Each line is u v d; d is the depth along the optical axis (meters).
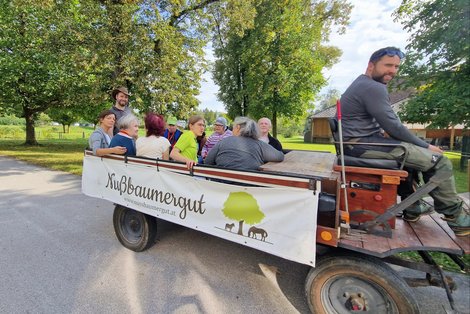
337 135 2.34
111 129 4.05
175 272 2.83
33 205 5.15
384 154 2.06
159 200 2.75
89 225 4.14
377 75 2.18
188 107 11.23
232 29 11.55
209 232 2.37
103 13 8.70
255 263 3.05
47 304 2.29
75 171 8.46
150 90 9.78
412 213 2.21
